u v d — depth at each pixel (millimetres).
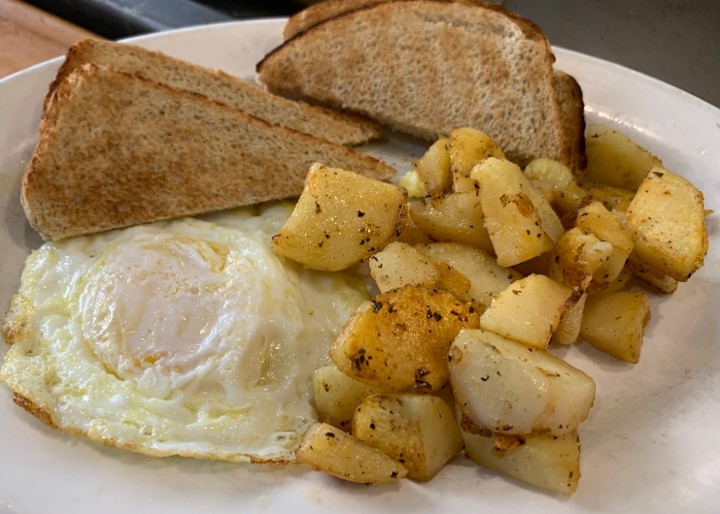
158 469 165
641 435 176
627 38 372
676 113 258
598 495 160
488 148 224
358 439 163
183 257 207
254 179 229
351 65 268
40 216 210
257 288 196
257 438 177
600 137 239
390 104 267
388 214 208
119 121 220
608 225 198
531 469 160
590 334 198
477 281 199
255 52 290
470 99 257
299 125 259
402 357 169
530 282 183
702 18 386
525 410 157
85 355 188
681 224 199
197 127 227
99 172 217
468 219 206
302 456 158
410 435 162
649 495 160
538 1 397
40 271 207
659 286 211
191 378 185
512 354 161
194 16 350
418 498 159
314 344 195
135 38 283
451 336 175
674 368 196
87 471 162
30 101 250
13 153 240
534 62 242
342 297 206
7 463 160
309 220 202
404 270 194
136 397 181
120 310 195
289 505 157
